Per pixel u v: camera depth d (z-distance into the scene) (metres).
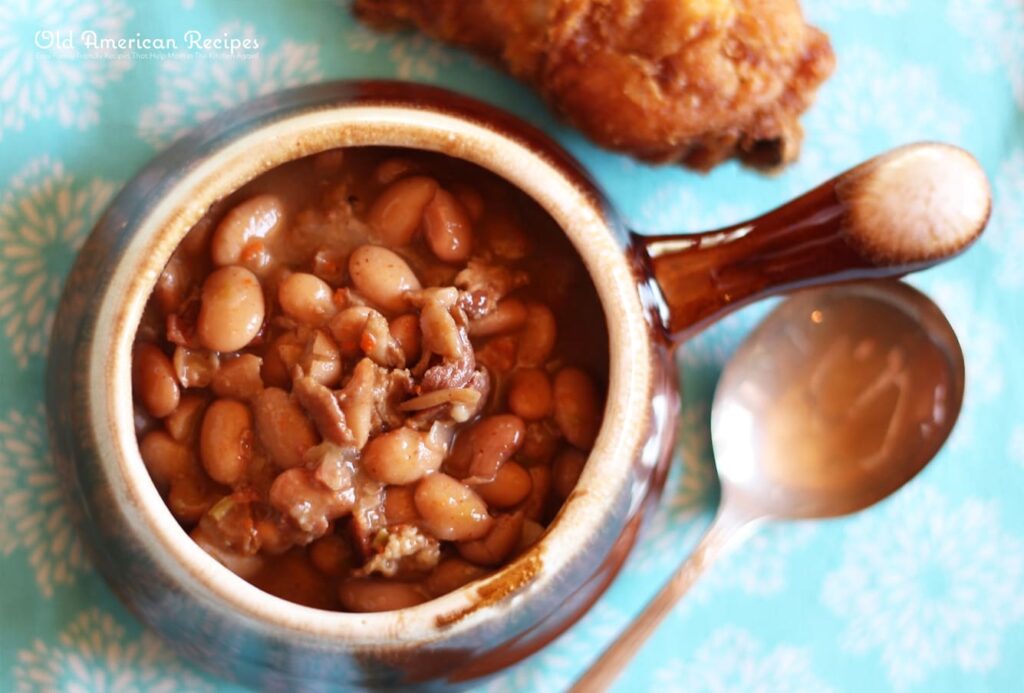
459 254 0.32
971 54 0.37
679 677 0.35
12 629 0.33
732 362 0.35
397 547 0.30
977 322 0.37
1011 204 0.37
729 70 0.33
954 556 0.36
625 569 0.35
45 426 0.33
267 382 0.31
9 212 0.34
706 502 0.36
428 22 0.34
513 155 0.30
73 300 0.31
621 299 0.30
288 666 0.30
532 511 0.31
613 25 0.32
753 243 0.32
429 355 0.31
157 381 0.30
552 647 0.35
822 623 0.36
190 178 0.30
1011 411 0.37
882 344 0.34
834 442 0.35
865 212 0.31
